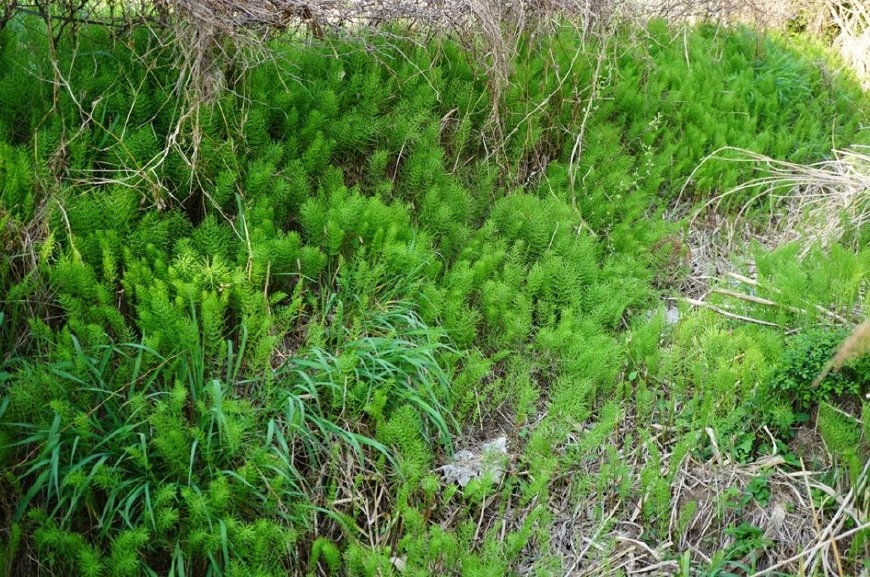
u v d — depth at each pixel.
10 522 1.77
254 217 2.23
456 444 2.10
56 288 1.96
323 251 2.29
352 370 2.02
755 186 3.12
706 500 2.02
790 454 2.06
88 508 1.77
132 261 2.01
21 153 2.06
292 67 2.59
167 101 2.31
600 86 3.05
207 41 2.25
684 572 1.87
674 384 2.22
